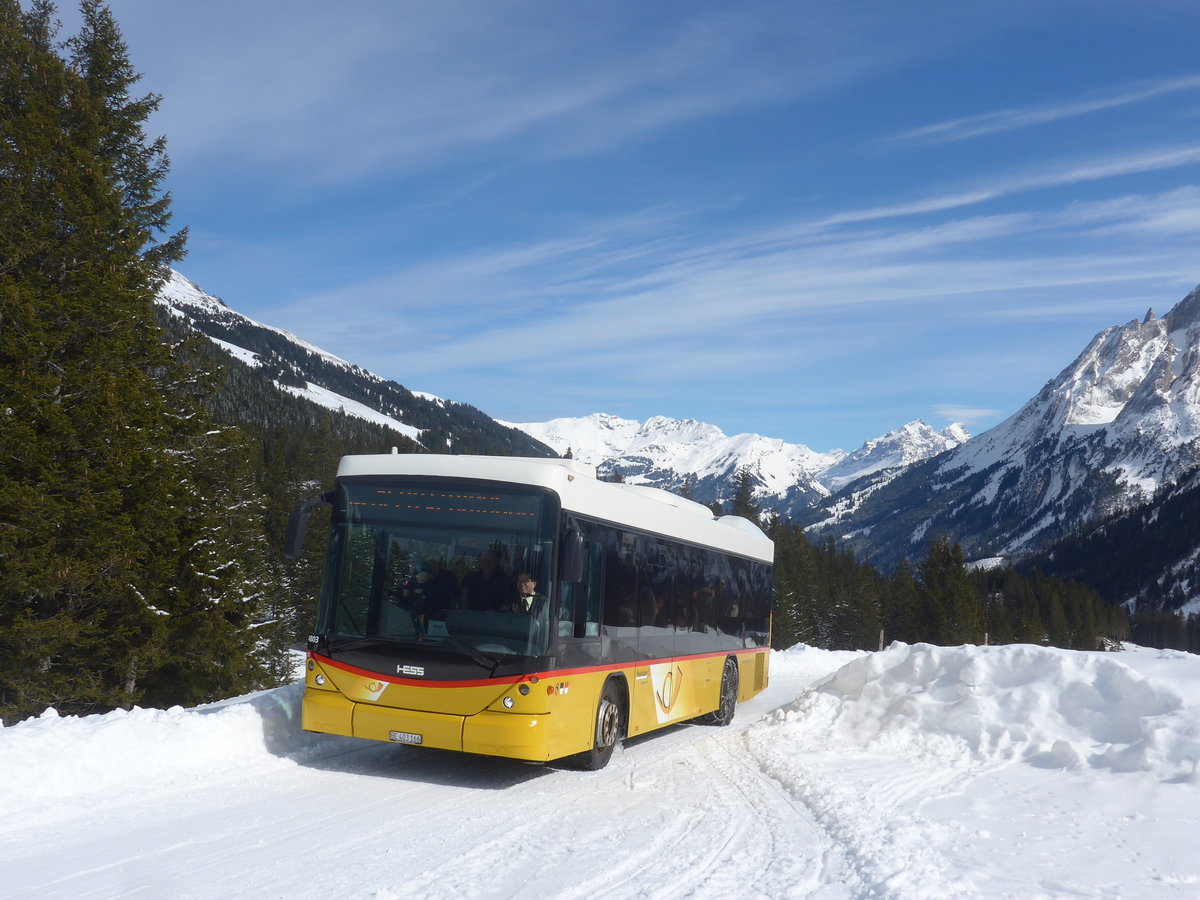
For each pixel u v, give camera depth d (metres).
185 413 24.45
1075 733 10.84
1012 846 7.02
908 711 12.33
